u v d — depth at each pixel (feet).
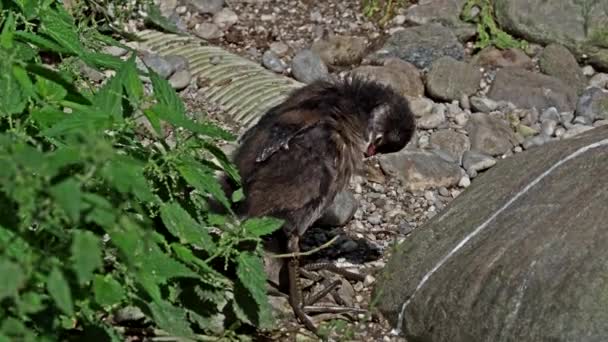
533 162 30.91
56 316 22.17
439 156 37.76
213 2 44.57
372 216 35.50
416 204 36.19
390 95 32.76
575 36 42.52
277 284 31.01
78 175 20.86
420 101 40.11
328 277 31.96
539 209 28.60
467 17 44.11
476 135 38.73
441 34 43.34
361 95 31.99
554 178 29.66
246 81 40.68
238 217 30.42
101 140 20.85
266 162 30.40
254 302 26.20
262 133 31.04
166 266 23.06
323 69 41.55
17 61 23.90
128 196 22.93
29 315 21.85
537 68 42.73
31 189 19.76
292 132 30.58
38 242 21.79
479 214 29.84
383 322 29.55
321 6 45.21
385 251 33.78
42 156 19.76
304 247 33.71
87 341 23.15
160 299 23.35
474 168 37.47
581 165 29.68
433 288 28.43
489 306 26.81
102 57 27.04
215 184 24.54
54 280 20.01
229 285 26.13
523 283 26.45
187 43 42.55
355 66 42.78
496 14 43.93
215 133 24.11
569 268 26.09
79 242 19.56
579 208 27.81
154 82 24.72
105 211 20.24
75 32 28.37
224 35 43.75
